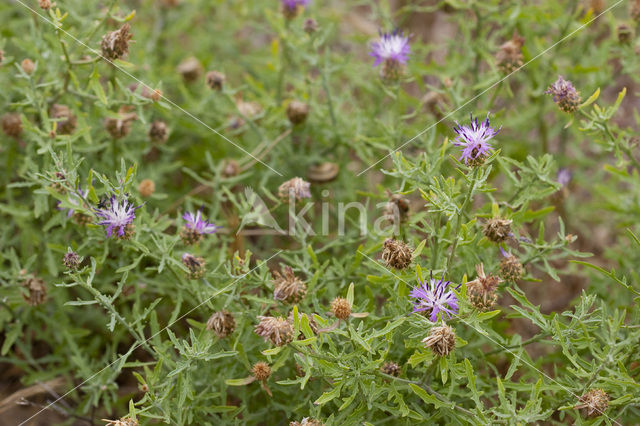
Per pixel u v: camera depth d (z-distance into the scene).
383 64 1.21
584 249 1.31
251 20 1.46
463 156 1.04
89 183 1.07
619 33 1.25
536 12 1.26
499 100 1.25
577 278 1.28
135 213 1.14
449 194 1.06
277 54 1.32
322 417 1.08
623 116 1.33
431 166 1.10
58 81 1.16
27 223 1.21
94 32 1.13
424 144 1.18
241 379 1.08
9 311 1.17
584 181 1.31
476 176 1.05
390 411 1.05
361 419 1.06
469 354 1.11
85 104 1.22
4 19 1.32
